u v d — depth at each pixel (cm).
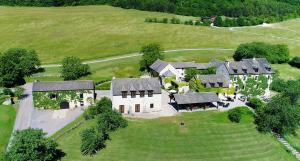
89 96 10025
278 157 7838
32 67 13175
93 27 19925
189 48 16938
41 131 7006
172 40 18100
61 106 9912
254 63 11375
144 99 9375
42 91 9631
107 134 8169
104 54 15900
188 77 11606
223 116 9231
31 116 9319
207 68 12100
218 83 10388
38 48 16650
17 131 6944
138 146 7825
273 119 8575
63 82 10006
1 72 11688
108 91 11212
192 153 7694
